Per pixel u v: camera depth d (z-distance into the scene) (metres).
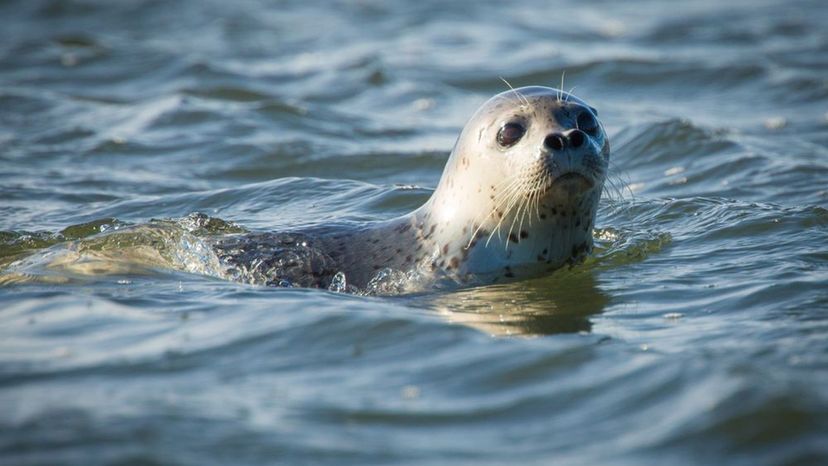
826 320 26.36
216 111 59.59
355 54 78.75
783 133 55.53
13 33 90.50
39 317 27.09
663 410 20.59
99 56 77.94
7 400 21.39
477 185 31.95
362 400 21.66
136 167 50.19
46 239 36.84
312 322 26.19
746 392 20.62
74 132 56.34
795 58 74.44
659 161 50.12
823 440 18.91
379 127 58.69
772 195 43.19
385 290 31.77
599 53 77.75
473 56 78.12
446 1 103.12
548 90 32.28
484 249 32.22
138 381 22.56
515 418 20.77
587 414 20.78
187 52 79.38
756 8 98.44
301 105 61.66
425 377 22.88
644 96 66.19
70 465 18.44
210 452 19.16
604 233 37.28
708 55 75.31
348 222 35.91
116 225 37.97
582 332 26.41
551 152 30.08
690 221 38.50
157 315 27.22
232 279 32.19
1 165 49.62
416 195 41.53
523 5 101.62
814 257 32.94
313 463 18.92
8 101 64.06
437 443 19.77
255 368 23.45
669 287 30.77
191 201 42.44
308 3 103.19
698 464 18.56
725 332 25.83
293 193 42.91
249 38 87.31
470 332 25.81
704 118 59.34
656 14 96.44
